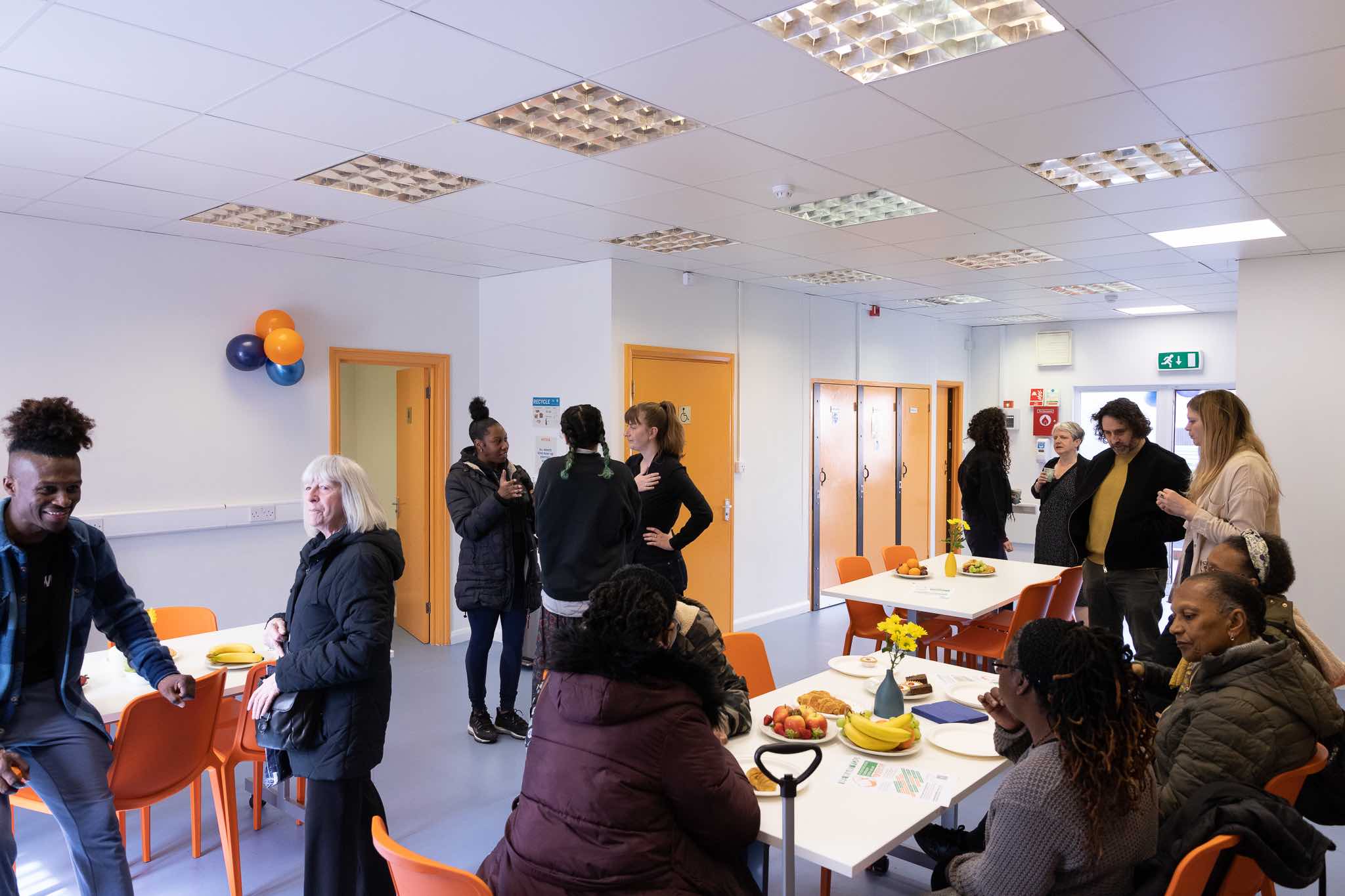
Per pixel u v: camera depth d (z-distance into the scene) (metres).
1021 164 3.69
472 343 6.55
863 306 8.41
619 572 1.87
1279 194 4.21
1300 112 3.05
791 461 7.46
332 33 2.36
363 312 5.86
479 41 2.43
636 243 5.34
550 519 3.40
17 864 3.09
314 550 2.33
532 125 3.29
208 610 3.80
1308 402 5.64
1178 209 4.51
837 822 1.90
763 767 1.86
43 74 2.62
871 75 2.74
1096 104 2.97
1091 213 4.59
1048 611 4.65
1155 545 4.05
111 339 4.73
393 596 2.35
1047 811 1.56
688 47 2.50
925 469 9.63
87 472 4.64
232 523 5.17
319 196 4.13
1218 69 2.67
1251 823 1.65
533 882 1.69
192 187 3.94
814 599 7.77
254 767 3.44
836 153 3.51
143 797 2.60
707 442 6.59
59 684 2.27
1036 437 10.20
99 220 4.56
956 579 4.78
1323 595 5.58
